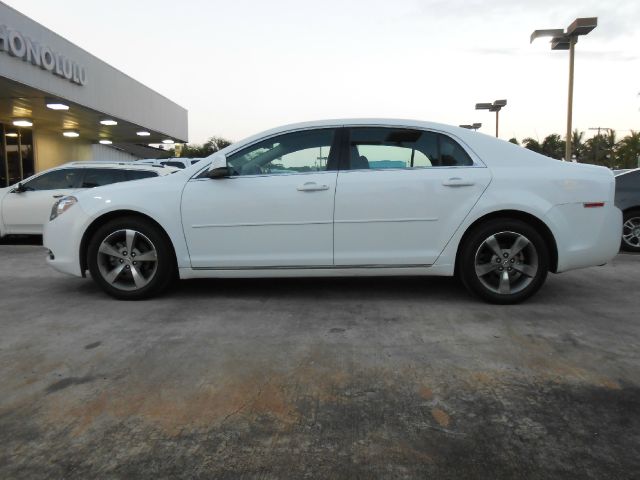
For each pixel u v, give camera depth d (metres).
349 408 2.78
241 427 2.60
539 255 4.59
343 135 4.82
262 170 4.82
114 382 3.11
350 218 4.66
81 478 2.21
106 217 4.95
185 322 4.25
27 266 6.86
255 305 4.74
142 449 2.42
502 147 4.77
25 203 9.38
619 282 5.71
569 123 16.44
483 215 4.58
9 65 12.03
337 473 2.24
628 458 2.32
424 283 5.57
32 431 2.57
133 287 4.91
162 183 4.85
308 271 4.76
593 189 4.61
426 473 2.23
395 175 4.68
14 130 19.17
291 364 3.36
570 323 4.16
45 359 3.47
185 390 3.00
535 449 2.40
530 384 3.04
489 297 4.68
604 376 3.15
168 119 23.62
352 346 3.67
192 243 4.78
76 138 24.17
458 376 3.16
